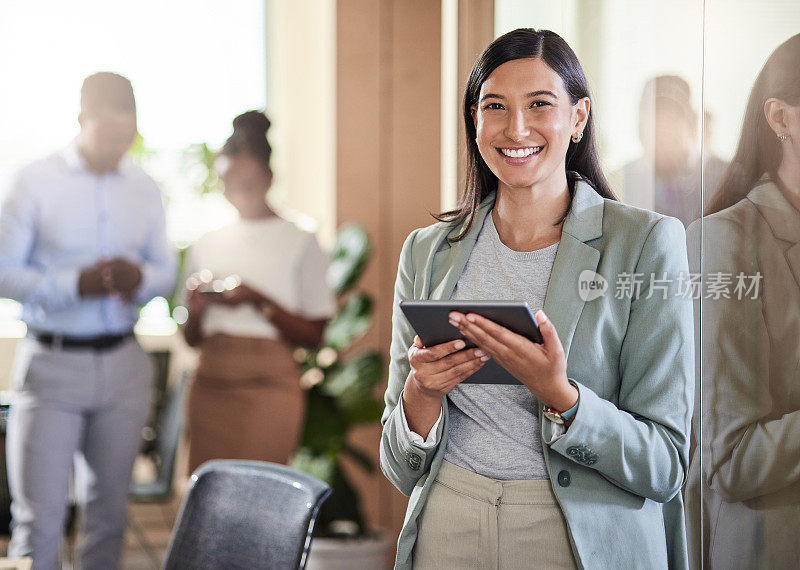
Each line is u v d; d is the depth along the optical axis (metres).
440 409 1.60
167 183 5.13
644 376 1.55
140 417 3.41
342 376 4.20
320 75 4.82
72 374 3.23
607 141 1.78
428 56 4.48
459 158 1.77
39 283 3.19
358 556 4.07
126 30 4.86
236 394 3.68
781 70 1.72
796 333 1.73
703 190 1.76
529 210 1.63
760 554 1.75
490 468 1.58
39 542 3.18
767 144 1.74
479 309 1.38
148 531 4.48
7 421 3.40
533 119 1.57
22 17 4.55
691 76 1.77
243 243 3.73
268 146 3.74
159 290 3.52
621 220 1.58
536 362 1.42
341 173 4.50
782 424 1.74
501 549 1.55
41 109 4.54
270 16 5.34
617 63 1.80
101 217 3.40
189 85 5.12
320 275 3.81
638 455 1.49
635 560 1.54
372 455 4.62
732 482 1.76
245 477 1.97
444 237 1.72
